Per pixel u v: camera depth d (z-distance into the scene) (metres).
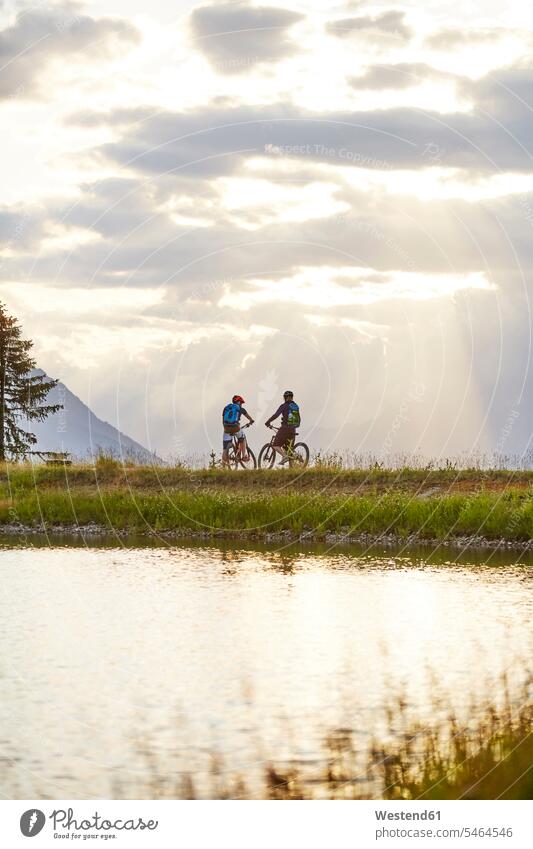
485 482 26.62
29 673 12.27
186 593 17.56
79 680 11.90
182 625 14.86
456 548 22.81
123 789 8.59
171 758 9.23
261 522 25.27
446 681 11.29
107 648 13.30
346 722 10.02
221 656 12.93
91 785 8.77
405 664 12.25
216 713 10.51
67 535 26.02
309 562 21.19
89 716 10.49
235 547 23.66
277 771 8.80
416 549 22.84
